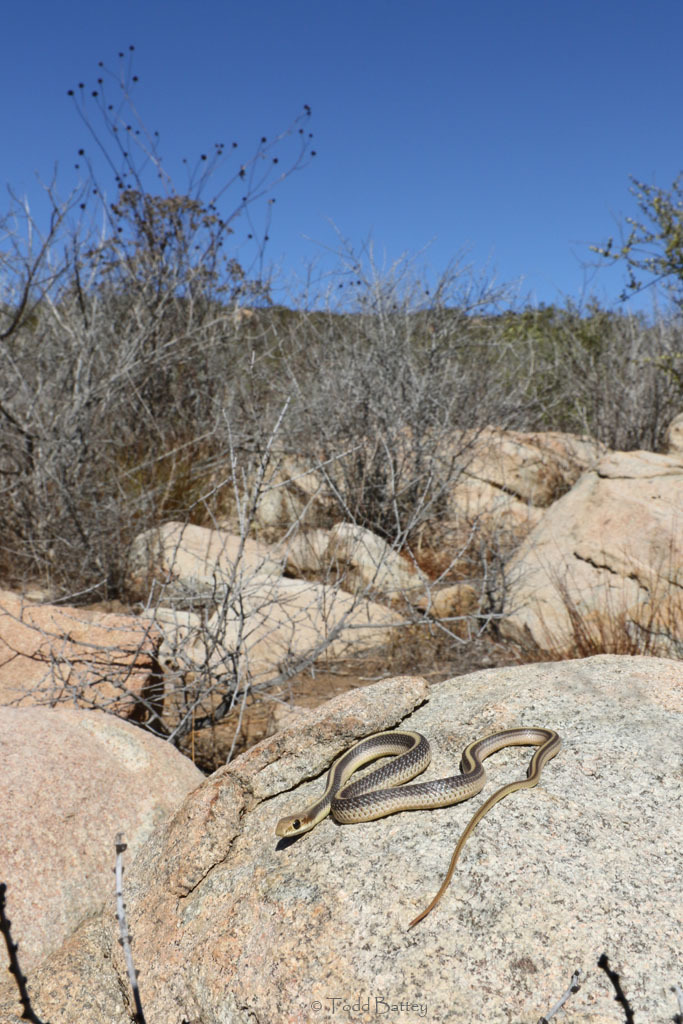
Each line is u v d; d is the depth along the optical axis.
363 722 4.08
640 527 8.37
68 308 12.21
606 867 3.07
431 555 10.62
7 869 3.79
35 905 3.74
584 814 3.34
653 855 3.13
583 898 2.94
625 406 14.44
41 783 4.12
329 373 12.28
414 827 3.41
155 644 6.65
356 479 11.10
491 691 4.43
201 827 3.75
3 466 10.27
